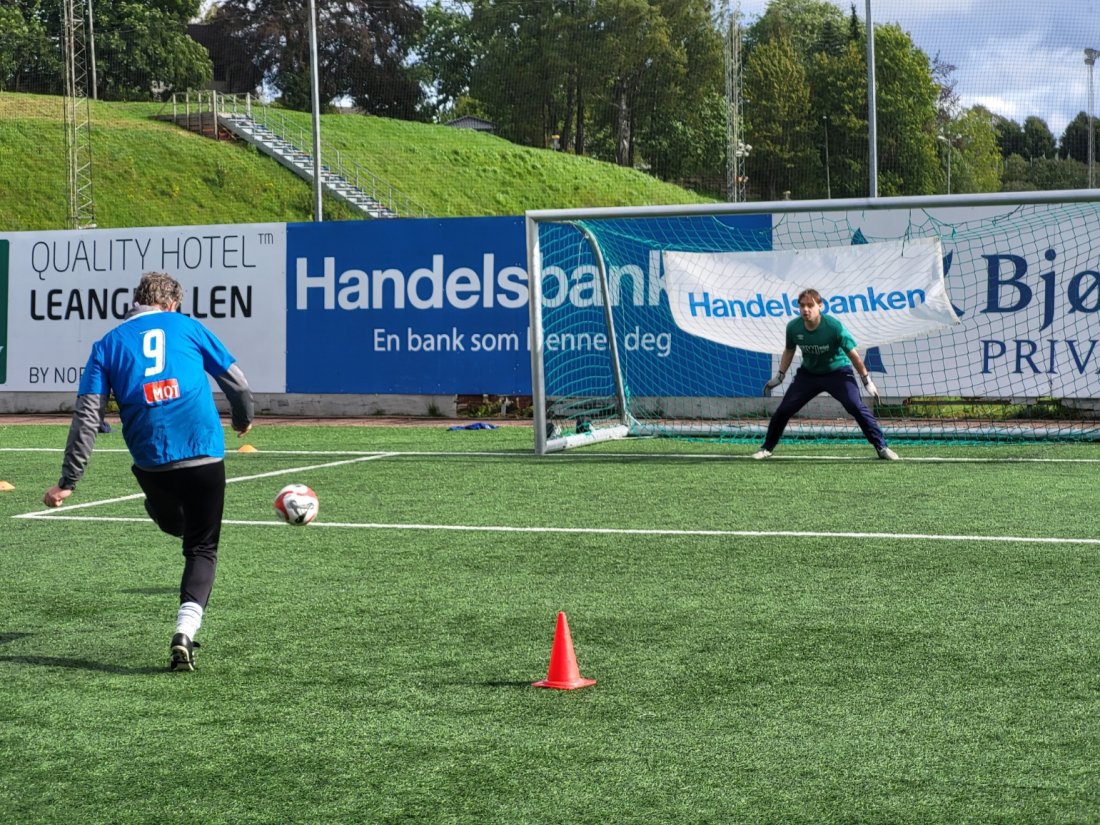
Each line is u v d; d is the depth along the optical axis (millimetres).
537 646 5367
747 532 8234
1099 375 15594
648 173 75812
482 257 18062
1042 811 3418
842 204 12578
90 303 19812
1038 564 7027
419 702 4562
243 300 19188
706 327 15039
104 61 74438
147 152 50656
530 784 3701
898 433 14406
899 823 3355
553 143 75500
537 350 13484
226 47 80062
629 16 74188
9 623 5914
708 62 74875
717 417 16891
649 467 12117
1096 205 15500
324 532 8422
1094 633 5438
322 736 4188
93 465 12758
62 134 50875
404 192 53656
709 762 3865
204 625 5816
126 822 3463
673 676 4859
